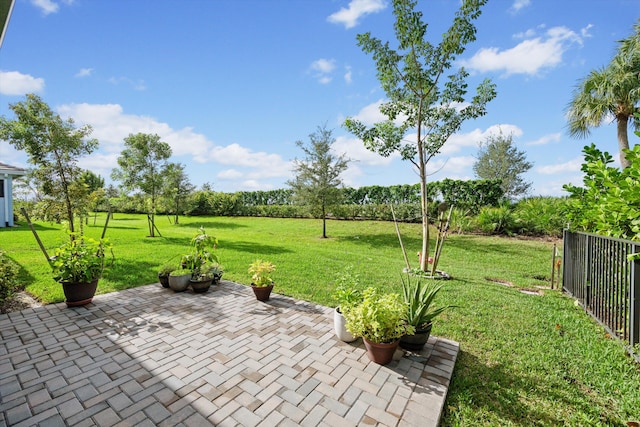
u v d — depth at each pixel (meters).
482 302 4.79
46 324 3.73
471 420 2.15
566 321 4.07
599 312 3.97
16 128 7.31
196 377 2.61
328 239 13.70
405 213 16.05
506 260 8.94
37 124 7.64
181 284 5.14
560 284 6.11
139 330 3.58
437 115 7.52
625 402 2.32
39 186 7.91
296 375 2.66
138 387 2.45
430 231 13.98
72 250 4.48
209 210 26.14
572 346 3.31
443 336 3.59
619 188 3.52
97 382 2.51
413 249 11.17
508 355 3.13
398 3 6.58
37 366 2.75
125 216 27.00
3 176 15.47
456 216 13.38
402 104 7.64
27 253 8.24
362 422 2.08
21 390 2.38
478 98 7.15
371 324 2.77
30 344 3.19
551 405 2.33
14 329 3.57
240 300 4.80
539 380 2.66
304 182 14.42
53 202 7.99
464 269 7.83
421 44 6.89
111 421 2.05
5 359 2.88
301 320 3.98
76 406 2.20
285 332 3.59
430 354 3.09
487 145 25.94
